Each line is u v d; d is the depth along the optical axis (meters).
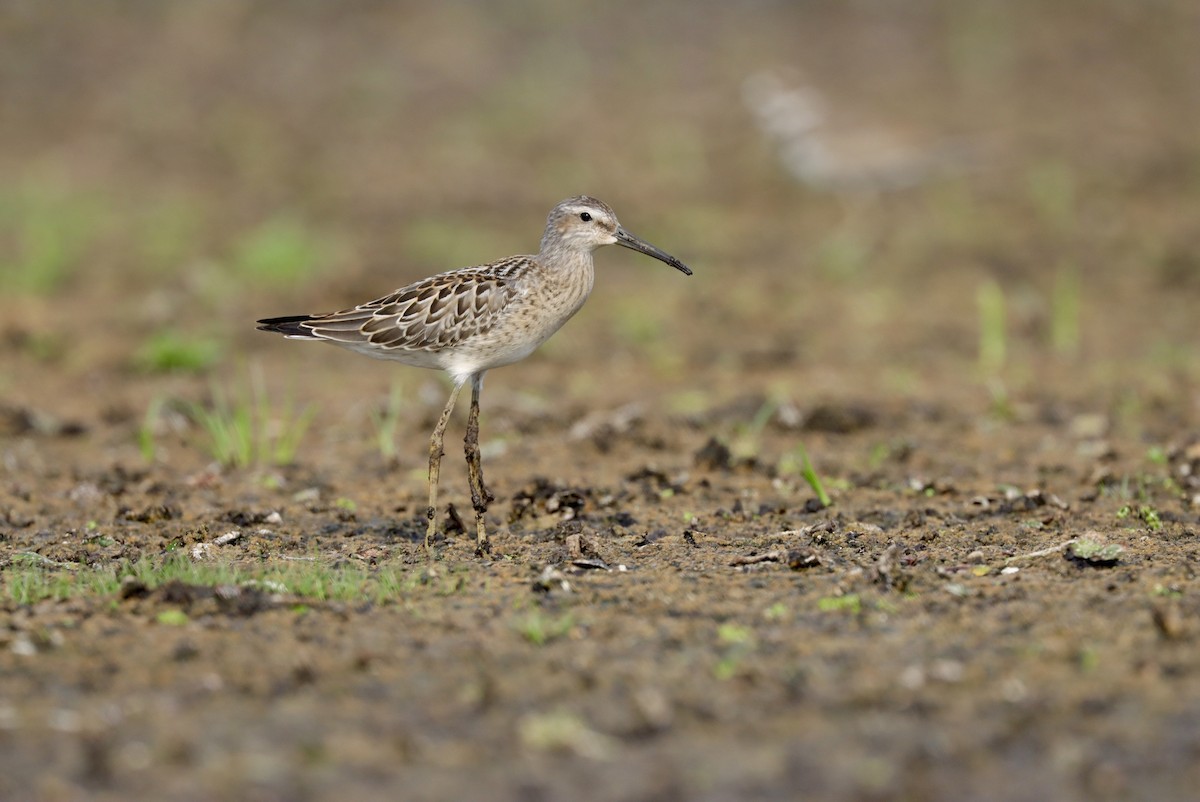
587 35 40.16
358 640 10.57
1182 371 21.25
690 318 24.77
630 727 9.12
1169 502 14.75
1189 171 31.64
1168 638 10.38
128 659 10.19
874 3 40.53
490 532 13.98
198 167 33.38
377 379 21.36
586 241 14.12
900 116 33.47
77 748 8.82
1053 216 29.73
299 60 38.41
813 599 11.48
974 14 39.62
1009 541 13.31
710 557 12.89
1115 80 36.34
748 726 9.13
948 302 25.53
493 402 19.88
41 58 37.44
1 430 18.17
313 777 8.51
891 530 13.79
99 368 21.70
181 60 38.03
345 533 14.02
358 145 34.78
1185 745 8.83
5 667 10.02
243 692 9.63
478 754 8.79
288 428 18.84
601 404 19.89
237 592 11.32
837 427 18.39
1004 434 18.11
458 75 38.12
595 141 35.09
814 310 25.23
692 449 17.52
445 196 31.73
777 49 38.72
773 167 33.50
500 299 13.59
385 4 40.78
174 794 8.31
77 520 14.52
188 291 25.83
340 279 26.09
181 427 18.75
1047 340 23.17
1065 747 8.84
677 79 37.97
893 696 9.53
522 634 10.67
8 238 28.66
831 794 8.34
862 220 30.64
